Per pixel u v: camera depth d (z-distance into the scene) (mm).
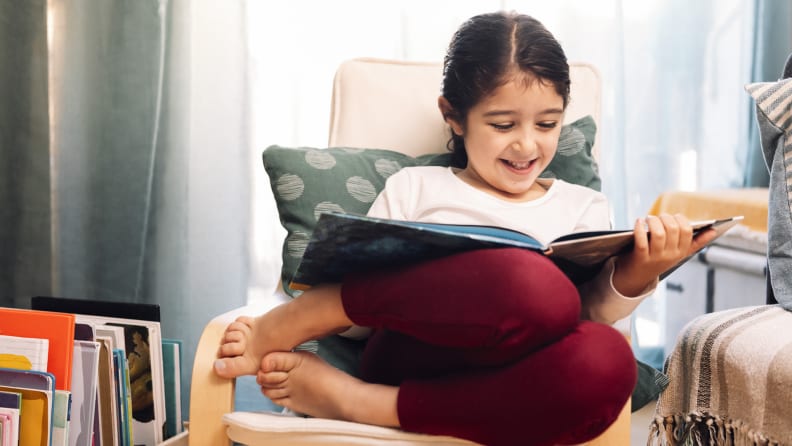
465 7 2070
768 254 1315
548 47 1244
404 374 1085
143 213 2006
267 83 2090
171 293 2031
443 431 985
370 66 1567
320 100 2104
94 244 2025
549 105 1244
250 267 2115
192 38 2021
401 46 2080
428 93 1546
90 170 2010
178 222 2020
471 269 952
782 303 1256
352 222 929
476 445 990
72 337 1222
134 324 1339
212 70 2037
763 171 2191
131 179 1993
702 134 2213
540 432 942
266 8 2072
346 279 1046
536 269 946
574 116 1523
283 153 1420
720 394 1173
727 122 2221
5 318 1238
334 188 1396
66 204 2025
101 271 2025
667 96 2197
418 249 983
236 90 2051
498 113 1242
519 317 926
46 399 1169
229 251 2086
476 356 984
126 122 1979
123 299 2023
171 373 1408
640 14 2172
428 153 1514
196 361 1108
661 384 1221
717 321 1232
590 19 2129
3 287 1977
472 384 976
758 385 1095
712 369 1185
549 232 1288
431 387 1004
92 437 1230
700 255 2059
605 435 1021
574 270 1098
